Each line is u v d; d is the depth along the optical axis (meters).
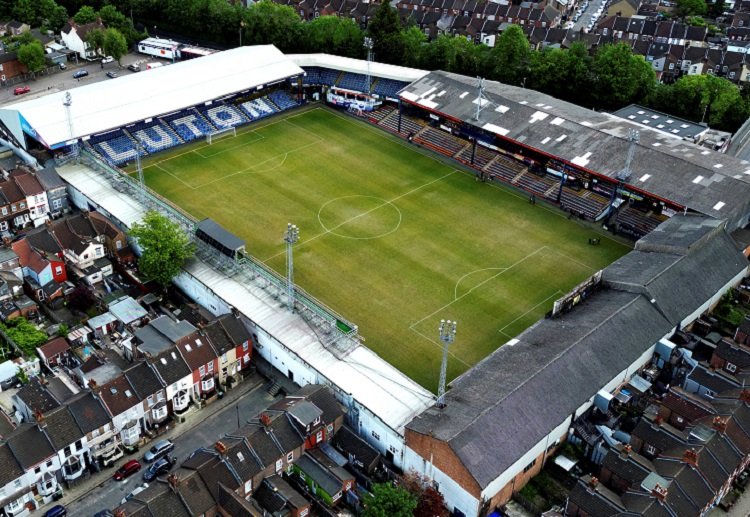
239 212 138.12
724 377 97.69
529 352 97.25
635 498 79.94
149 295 115.88
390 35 195.12
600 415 94.81
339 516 83.88
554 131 148.00
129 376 92.62
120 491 87.75
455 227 136.12
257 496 83.88
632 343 99.94
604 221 139.00
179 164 154.38
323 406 90.56
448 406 89.00
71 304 113.38
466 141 162.50
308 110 179.50
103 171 142.12
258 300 109.06
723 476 83.94
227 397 101.00
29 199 131.50
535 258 128.12
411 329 110.38
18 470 82.44
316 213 138.75
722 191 127.88
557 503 85.50
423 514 81.38
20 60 193.50
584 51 187.50
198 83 168.00
